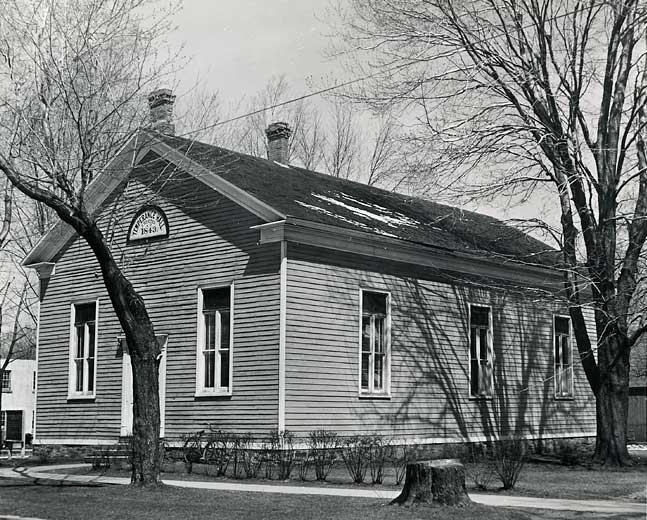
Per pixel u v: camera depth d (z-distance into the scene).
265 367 23.78
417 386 27.34
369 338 26.20
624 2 24.31
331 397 24.53
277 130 32.34
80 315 29.62
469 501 15.31
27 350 58.81
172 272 26.61
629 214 25.72
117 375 27.89
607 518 14.54
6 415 64.50
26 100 21.12
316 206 26.39
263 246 24.38
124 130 23.34
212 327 25.56
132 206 27.91
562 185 25.11
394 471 23.20
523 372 31.89
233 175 26.22
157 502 16.95
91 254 29.31
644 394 50.25
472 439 29.11
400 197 34.03
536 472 23.75
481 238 33.19
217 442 23.84
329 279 24.98
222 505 16.45
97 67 22.03
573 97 25.38
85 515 15.99
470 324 29.92
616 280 26.59
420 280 28.11
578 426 34.19
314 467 23.41
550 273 33.09
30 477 22.66
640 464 26.33
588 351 26.17
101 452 25.70
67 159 20.89
